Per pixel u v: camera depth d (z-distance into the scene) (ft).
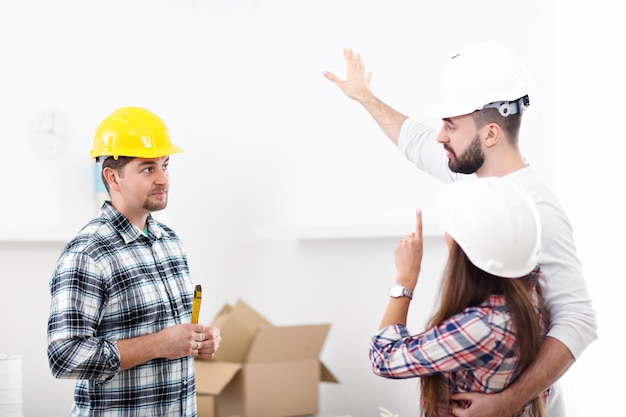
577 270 5.98
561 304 5.92
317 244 12.17
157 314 6.70
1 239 10.46
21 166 10.85
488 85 6.03
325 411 12.12
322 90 12.16
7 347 10.88
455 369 5.22
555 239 5.96
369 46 12.05
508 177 6.12
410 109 12.04
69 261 6.43
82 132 11.20
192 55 11.97
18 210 10.82
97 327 6.42
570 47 11.30
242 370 9.93
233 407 10.06
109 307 6.48
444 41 12.00
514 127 6.14
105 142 6.82
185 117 11.92
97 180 11.12
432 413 5.39
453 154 6.29
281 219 12.17
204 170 12.01
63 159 11.06
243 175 12.16
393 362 5.34
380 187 12.10
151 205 6.83
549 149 11.65
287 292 12.19
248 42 12.17
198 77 12.00
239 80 12.16
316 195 12.17
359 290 12.10
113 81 11.44
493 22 11.87
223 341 10.14
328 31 12.12
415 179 12.02
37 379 10.97
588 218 10.93
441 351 5.17
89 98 11.27
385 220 12.09
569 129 11.34
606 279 10.57
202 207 11.99
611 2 10.59
